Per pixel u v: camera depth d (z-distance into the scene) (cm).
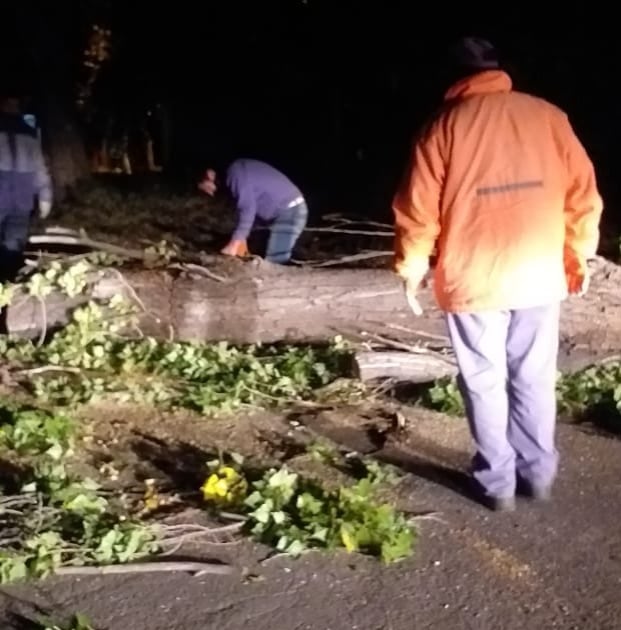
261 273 564
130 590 327
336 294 558
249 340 561
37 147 775
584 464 427
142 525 360
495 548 355
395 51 1285
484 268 358
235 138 1549
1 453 428
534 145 358
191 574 336
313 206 1151
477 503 388
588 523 375
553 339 376
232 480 383
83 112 1606
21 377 518
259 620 312
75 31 1333
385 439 451
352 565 343
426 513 380
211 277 559
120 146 1644
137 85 1603
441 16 1225
